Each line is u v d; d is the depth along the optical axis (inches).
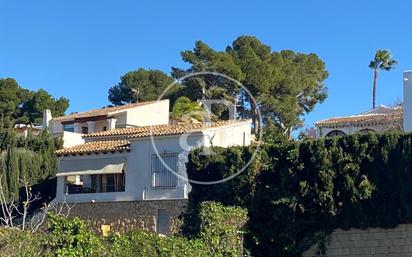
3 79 3540.8
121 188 1691.7
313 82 3021.7
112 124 2479.1
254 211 1169.4
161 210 1578.5
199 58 2655.0
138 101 3577.8
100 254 721.6
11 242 640.4
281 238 1144.2
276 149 1187.3
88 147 1763.0
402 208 1088.8
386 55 3634.4
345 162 1121.4
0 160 1814.7
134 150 1665.8
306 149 1152.2
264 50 2810.0
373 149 1113.4
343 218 1123.3
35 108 3565.5
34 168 1872.5
